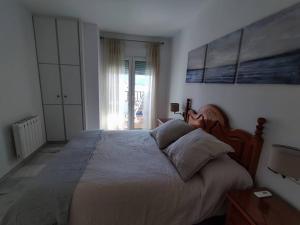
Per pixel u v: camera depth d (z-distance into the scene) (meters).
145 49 4.26
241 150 1.64
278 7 1.29
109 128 4.32
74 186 1.27
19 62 2.71
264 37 1.39
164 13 2.82
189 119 2.83
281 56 1.24
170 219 1.32
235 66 1.77
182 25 3.32
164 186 1.35
